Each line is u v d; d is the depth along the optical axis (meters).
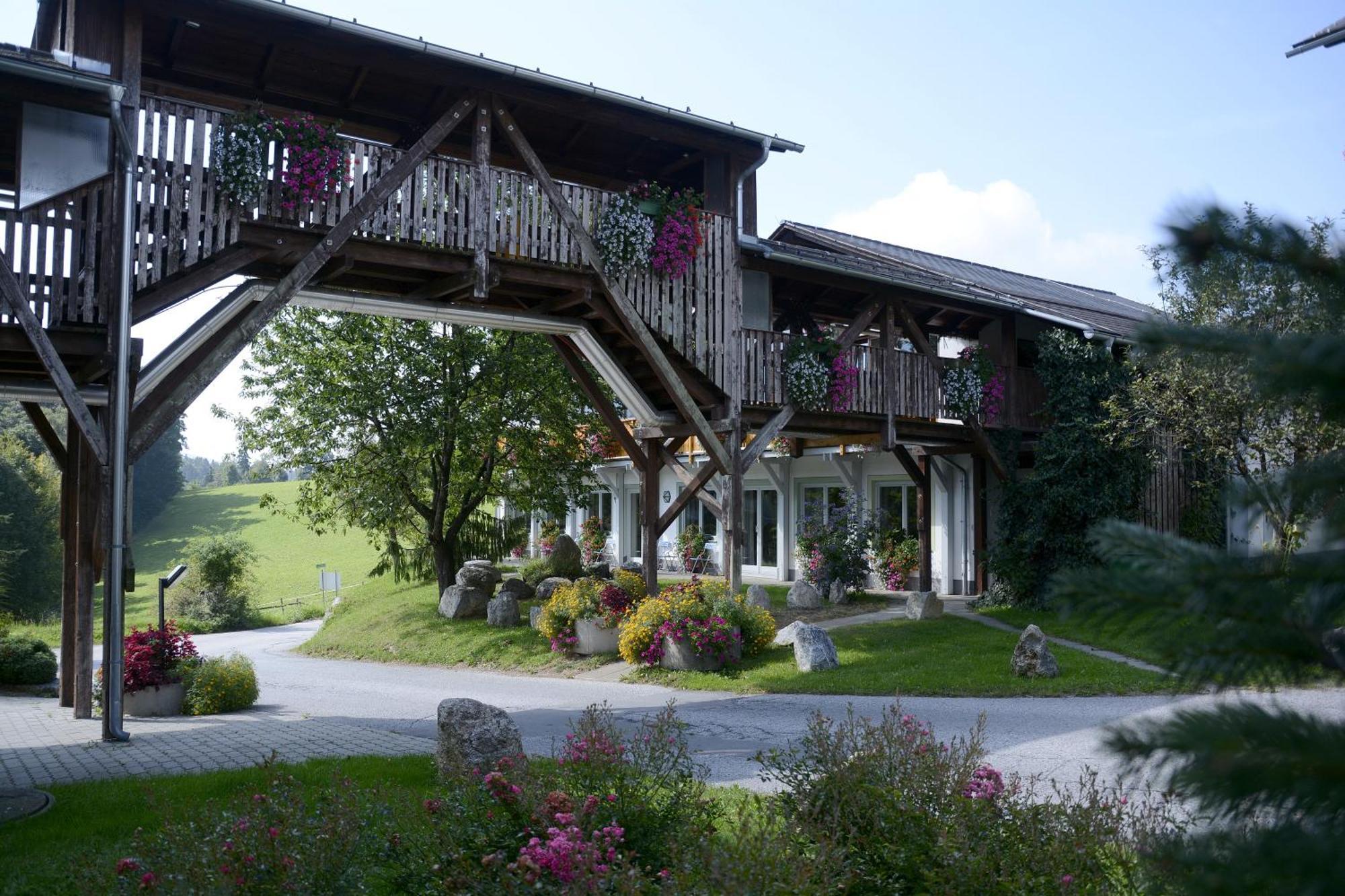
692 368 16.02
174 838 4.37
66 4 11.36
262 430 22.69
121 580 10.88
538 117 15.21
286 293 11.65
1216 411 15.03
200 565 34.91
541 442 23.41
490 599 22.73
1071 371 18.94
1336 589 1.10
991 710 11.41
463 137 15.77
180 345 11.99
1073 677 13.10
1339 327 1.16
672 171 17.31
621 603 17.56
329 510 23.53
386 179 12.28
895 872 4.35
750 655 15.76
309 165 11.65
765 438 16.31
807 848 4.24
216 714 13.66
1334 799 1.02
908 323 18.66
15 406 61.25
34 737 11.44
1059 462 18.94
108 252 10.71
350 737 10.80
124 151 10.66
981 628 17.36
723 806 6.56
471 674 17.72
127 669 13.60
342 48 12.14
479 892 4.11
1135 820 4.36
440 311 14.40
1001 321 20.39
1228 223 1.21
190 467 172.12
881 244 24.42
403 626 22.55
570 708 12.73
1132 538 1.27
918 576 23.48
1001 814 4.61
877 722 10.65
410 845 4.77
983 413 19.56
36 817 7.18
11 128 11.90
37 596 37.47
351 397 21.52
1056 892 3.95
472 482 22.94
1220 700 1.21
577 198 14.11
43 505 38.78
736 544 15.84
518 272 13.62
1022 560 19.28
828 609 20.39
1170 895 1.18
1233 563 1.18
